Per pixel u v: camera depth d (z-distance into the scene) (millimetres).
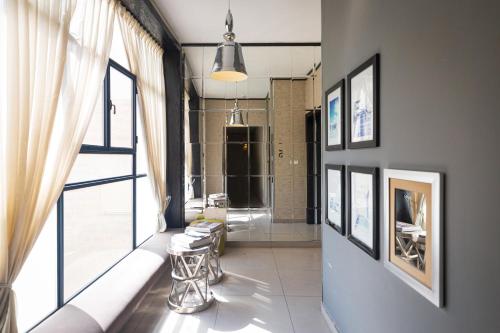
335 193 2244
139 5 3043
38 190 1562
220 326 2404
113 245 3098
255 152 4816
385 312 1498
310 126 4828
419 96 1209
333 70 2293
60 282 2029
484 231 875
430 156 1138
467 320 945
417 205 1211
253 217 4805
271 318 2531
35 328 1735
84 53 2053
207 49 4641
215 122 4773
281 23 3914
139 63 3355
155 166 3807
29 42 1485
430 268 1115
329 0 2379
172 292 2934
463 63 961
